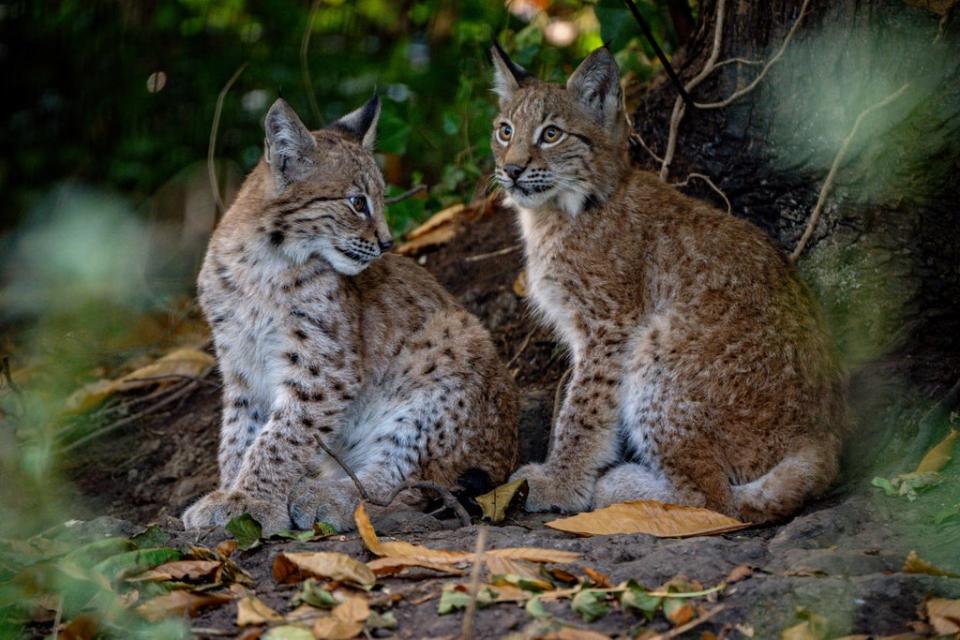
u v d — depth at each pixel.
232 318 9.99
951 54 10.06
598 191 10.62
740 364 9.51
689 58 11.97
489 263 13.41
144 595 7.24
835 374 9.79
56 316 6.84
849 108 10.64
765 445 9.32
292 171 9.93
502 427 10.18
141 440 13.05
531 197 10.70
